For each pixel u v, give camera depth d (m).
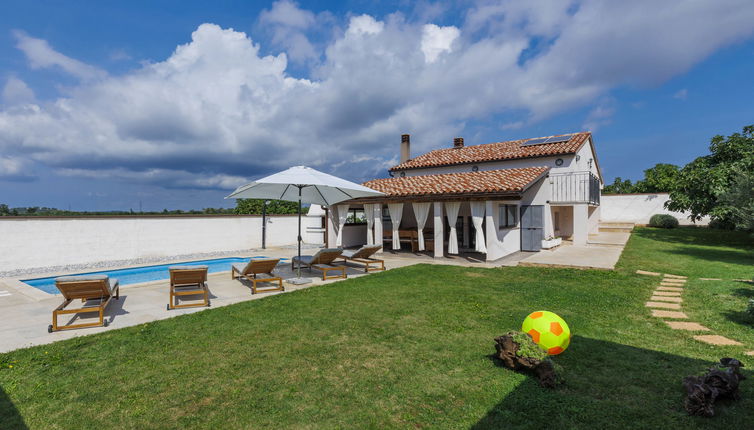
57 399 3.66
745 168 16.33
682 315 6.53
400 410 3.46
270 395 3.75
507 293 8.30
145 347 5.07
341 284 9.45
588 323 6.07
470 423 3.23
